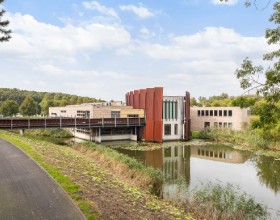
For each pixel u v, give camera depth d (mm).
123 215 6988
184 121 37750
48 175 9750
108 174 12750
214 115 44812
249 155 25906
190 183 15625
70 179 9430
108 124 33844
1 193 7840
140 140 37469
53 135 39844
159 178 14578
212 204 10172
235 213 9680
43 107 83438
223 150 28750
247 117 42594
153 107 36188
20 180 9133
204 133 39344
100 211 6883
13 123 27656
